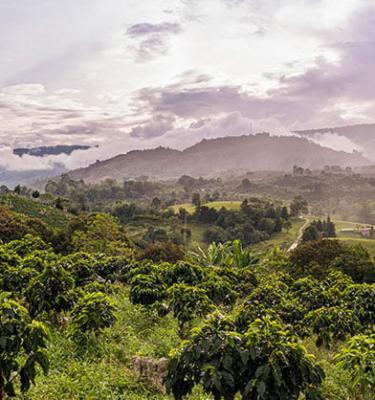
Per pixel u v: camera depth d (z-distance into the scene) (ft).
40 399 23.18
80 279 52.44
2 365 16.66
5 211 150.20
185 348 17.69
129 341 37.81
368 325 40.42
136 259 136.67
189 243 331.98
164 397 26.45
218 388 15.81
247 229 360.89
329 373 32.30
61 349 32.19
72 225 154.20
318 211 630.33
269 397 16.20
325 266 107.34
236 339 17.26
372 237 435.94
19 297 37.78
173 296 37.50
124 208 404.36
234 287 63.82
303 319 38.93
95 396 24.85
